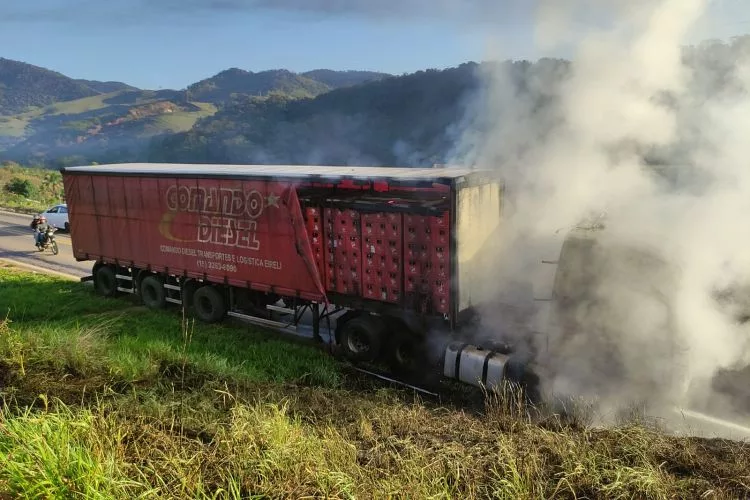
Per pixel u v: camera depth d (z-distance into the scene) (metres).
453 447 6.09
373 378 9.66
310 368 9.59
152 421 6.72
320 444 6.00
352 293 10.33
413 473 5.38
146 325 12.39
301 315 11.47
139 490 5.12
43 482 4.79
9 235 27.33
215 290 12.62
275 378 9.03
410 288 9.56
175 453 5.80
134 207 13.87
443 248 9.10
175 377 8.41
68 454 5.11
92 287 16.38
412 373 9.95
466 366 8.90
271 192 11.03
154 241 13.55
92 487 4.82
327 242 10.52
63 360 8.67
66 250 23.03
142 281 14.30
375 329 9.90
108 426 6.16
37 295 15.09
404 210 9.40
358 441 6.56
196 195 12.40
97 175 14.61
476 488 5.24
